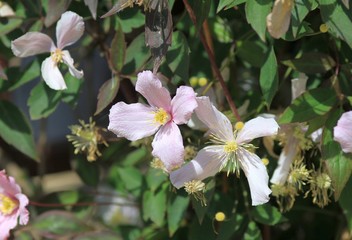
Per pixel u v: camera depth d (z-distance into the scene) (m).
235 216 0.56
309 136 0.52
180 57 0.52
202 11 0.50
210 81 0.57
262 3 0.48
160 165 0.54
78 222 0.61
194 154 0.53
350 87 0.52
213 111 0.48
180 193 0.57
